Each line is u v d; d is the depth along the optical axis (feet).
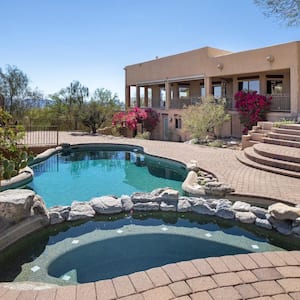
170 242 17.67
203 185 27.63
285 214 18.16
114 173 39.65
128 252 16.46
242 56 61.41
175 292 9.78
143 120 82.84
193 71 73.31
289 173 30.32
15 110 92.84
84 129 90.07
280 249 16.84
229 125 66.49
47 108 93.30
